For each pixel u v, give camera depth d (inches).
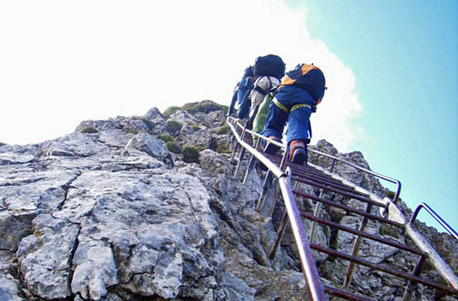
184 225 173.0
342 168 560.4
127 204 177.3
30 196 171.6
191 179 239.8
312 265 104.1
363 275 318.0
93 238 142.4
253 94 392.2
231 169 388.8
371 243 365.1
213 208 261.1
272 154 296.4
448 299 321.1
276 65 390.9
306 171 237.5
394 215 202.2
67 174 214.7
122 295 125.4
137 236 148.9
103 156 291.9
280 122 284.7
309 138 247.0
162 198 197.9
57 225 149.3
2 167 229.6
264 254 243.4
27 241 139.7
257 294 181.9
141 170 253.6
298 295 189.6
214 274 154.8
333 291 113.2
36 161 257.9
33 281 120.6
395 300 298.7
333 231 385.1
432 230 492.7
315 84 261.4
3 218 149.2
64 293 118.5
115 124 553.0
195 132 614.9
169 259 141.7
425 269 347.3
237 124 476.4
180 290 137.3
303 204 397.4
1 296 113.6
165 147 366.6
